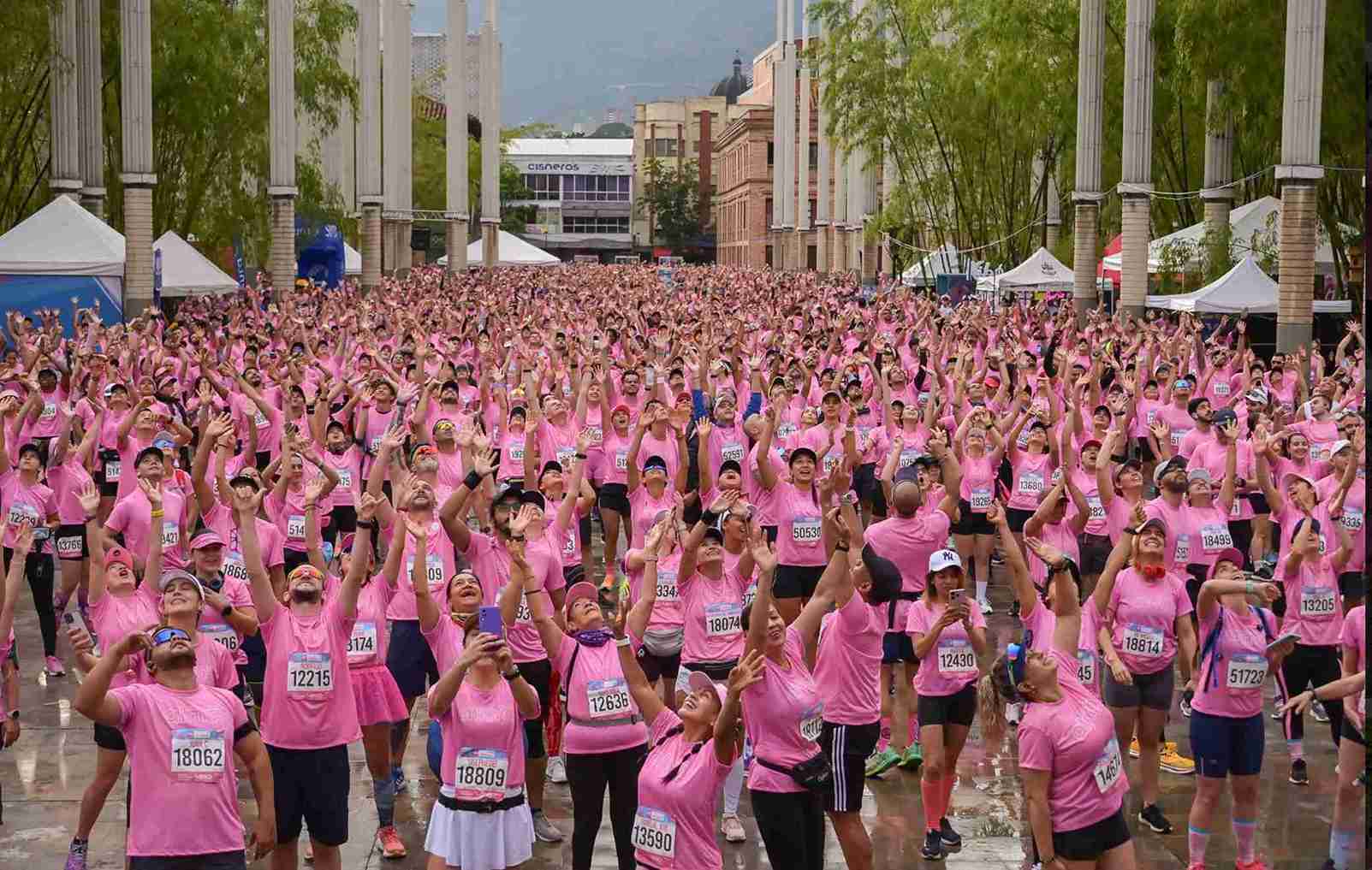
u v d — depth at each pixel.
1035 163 59.91
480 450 11.07
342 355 24.91
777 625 8.17
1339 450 12.93
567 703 8.98
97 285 34.91
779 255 125.50
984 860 9.83
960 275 56.59
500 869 8.12
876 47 60.56
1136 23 38.34
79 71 41.56
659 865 7.64
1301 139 30.56
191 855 7.47
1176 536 12.95
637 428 15.23
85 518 15.34
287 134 52.03
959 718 9.98
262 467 19.77
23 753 12.08
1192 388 19.98
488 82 100.75
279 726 8.65
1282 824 10.52
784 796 8.22
